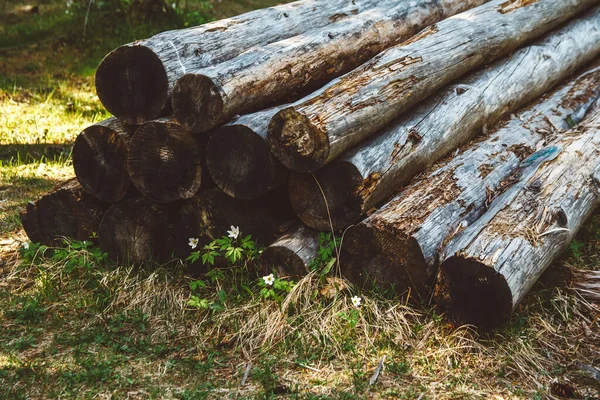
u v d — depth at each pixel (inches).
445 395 131.1
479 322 144.0
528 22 229.3
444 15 234.1
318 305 150.9
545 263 150.8
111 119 176.4
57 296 165.8
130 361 141.6
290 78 168.2
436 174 171.3
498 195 171.5
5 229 203.8
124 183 171.8
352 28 190.2
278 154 148.7
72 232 185.6
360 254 154.1
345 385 133.3
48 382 132.7
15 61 384.2
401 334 146.3
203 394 129.1
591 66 274.5
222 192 164.6
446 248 149.4
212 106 151.6
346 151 153.9
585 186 170.2
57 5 479.2
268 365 138.7
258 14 198.1
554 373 139.8
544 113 221.3
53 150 267.9
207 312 156.6
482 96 195.6
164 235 173.8
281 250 155.9
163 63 159.0
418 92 173.3
